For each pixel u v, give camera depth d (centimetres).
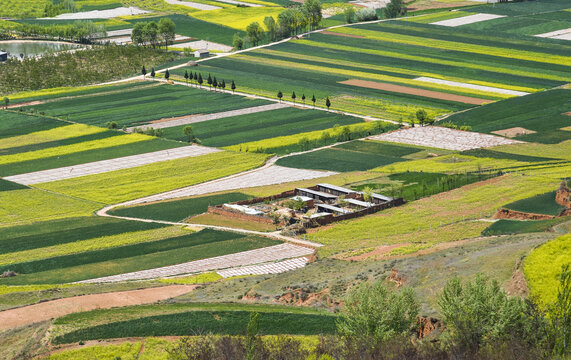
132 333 8056
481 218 14900
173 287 10919
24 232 15500
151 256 13750
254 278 11250
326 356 6331
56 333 8025
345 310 8025
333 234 14762
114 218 16475
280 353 6594
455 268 8625
